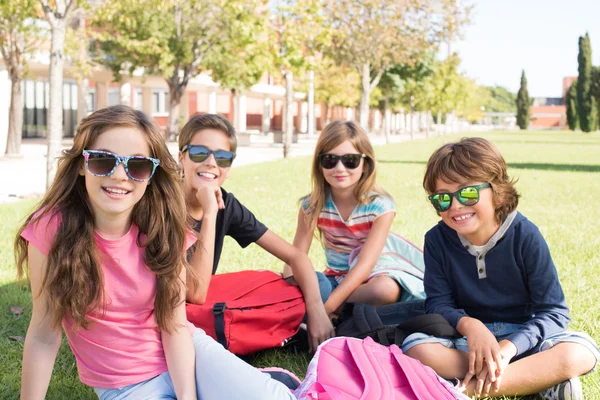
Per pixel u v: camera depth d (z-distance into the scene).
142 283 2.49
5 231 7.39
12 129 19.47
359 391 2.53
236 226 3.86
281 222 8.39
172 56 24.69
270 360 3.61
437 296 3.39
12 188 11.91
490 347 2.94
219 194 3.71
